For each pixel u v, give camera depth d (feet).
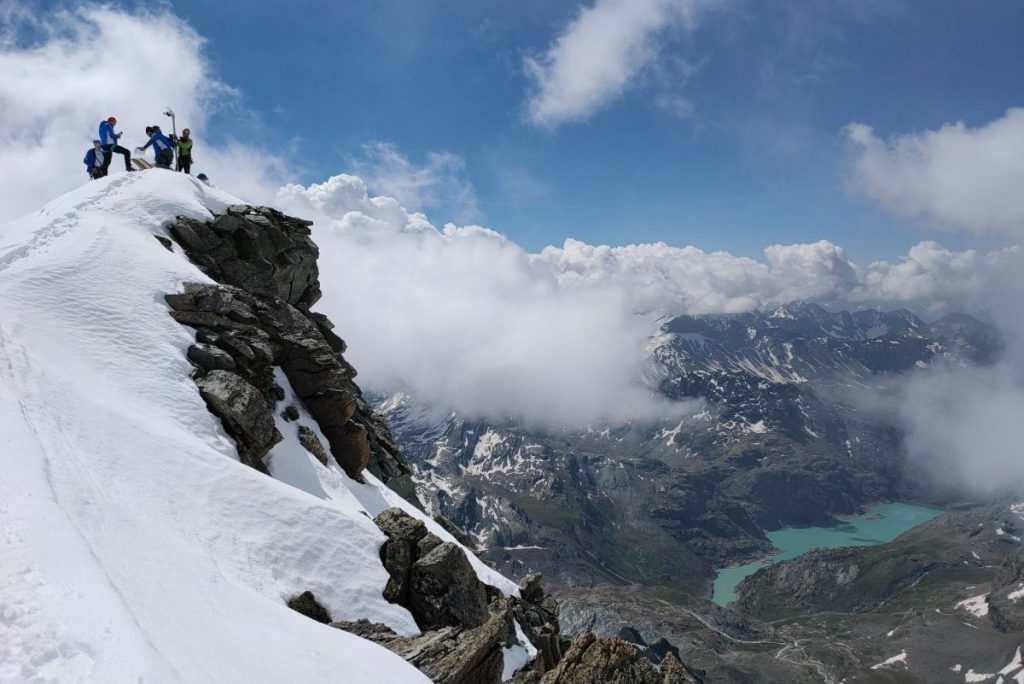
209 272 171.73
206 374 126.11
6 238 137.28
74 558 44.98
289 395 151.12
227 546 85.30
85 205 154.10
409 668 73.56
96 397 91.61
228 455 113.29
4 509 45.80
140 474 82.07
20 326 97.35
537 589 178.70
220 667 49.34
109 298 123.03
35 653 33.86
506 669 108.47
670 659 82.58
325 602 92.68
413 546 110.83
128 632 39.45
